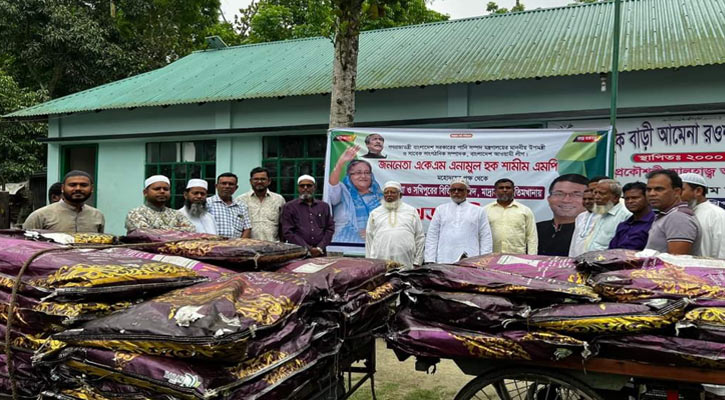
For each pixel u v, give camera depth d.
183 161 10.21
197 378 1.71
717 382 2.11
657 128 6.87
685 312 2.17
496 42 8.88
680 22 8.05
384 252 5.19
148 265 2.23
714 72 6.65
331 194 6.16
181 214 4.46
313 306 2.47
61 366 1.93
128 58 18.27
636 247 3.89
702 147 6.64
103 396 1.86
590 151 5.38
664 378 2.18
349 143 6.12
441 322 2.49
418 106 8.24
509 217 5.10
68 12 17.23
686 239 3.26
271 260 2.78
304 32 16.09
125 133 10.45
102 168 10.88
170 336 1.72
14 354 2.13
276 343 2.03
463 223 5.06
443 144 5.82
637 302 2.25
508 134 5.61
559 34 8.66
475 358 2.43
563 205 5.41
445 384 4.12
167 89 10.11
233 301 1.95
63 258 2.21
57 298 2.01
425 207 5.87
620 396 2.61
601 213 4.45
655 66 6.42
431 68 8.12
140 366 1.78
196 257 2.74
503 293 2.43
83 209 4.07
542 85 7.50
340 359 2.65
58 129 11.06
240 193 9.59
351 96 6.44
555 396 2.66
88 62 17.80
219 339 1.69
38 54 17.03
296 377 2.14
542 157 5.50
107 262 2.18
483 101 7.84
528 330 2.30
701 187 3.79
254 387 1.88
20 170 14.10
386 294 2.99
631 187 3.93
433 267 2.61
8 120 11.33
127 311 1.90
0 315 2.19
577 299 2.31
